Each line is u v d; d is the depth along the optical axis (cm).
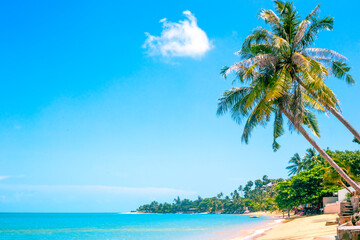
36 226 8494
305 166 8631
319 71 1964
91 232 5856
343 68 2245
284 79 1983
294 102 2128
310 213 7212
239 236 3744
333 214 4628
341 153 4994
